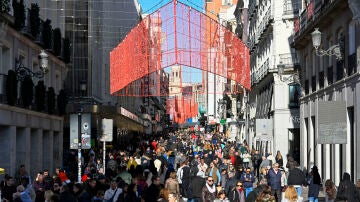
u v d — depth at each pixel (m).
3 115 22.36
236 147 44.34
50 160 30.30
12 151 23.80
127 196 15.16
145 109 91.50
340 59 24.73
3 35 22.33
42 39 27.83
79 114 20.64
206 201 17.41
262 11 50.91
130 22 66.94
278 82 42.66
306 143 34.16
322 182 29.78
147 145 47.47
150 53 38.12
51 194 14.58
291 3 43.19
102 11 49.75
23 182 16.58
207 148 41.47
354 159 23.98
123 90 56.66
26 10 25.42
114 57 39.84
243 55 39.81
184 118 104.06
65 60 32.59
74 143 20.64
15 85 22.73
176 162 35.84
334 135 19.03
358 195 15.48
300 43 33.94
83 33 45.25
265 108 47.59
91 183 16.84
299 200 15.72
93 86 45.56
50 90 28.69
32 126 26.69
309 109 32.81
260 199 13.30
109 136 24.19
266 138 31.30
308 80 33.50
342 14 25.48
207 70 38.34
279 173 20.88
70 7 45.28
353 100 23.88
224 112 82.12
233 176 19.81
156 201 16.31
